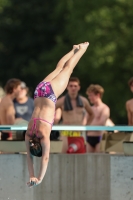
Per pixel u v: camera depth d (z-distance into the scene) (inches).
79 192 818.8
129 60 2396.7
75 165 819.4
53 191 818.8
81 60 2427.4
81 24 2481.5
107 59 2383.1
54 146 864.9
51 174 819.4
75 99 1002.1
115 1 2456.9
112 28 2422.5
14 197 818.8
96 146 1011.9
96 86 1039.0
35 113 729.0
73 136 924.6
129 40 2415.1
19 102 1029.2
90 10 2516.0
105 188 816.9
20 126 834.2
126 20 2428.6
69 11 2642.7
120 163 815.7
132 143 818.8
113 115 2450.8
